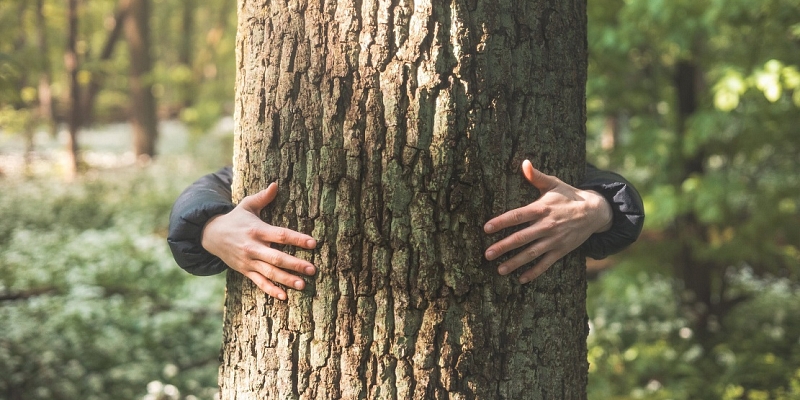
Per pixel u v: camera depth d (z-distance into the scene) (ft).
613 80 16.48
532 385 5.29
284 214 5.21
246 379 5.46
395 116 4.96
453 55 4.95
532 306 5.27
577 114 5.58
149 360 16.44
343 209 5.05
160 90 75.41
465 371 5.05
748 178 17.30
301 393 5.19
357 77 5.00
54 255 25.25
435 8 4.92
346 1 4.99
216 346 17.89
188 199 5.54
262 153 5.29
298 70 5.11
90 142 72.18
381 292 5.03
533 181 5.11
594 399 14.93
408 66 4.94
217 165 52.54
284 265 5.08
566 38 5.40
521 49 5.14
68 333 16.67
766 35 14.88
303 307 5.15
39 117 54.85
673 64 17.10
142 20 55.67
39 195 37.81
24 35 49.93
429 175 4.98
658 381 16.07
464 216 5.01
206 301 21.21
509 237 5.04
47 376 14.40
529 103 5.18
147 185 42.96
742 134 16.10
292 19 5.11
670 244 17.54
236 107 5.69
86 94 71.05
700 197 15.10
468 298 5.04
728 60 15.47
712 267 18.02
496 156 5.07
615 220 5.55
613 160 17.65
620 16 15.01
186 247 5.46
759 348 17.17
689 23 14.20
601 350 17.06
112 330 17.61
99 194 39.22
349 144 5.02
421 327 5.03
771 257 17.31
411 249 5.01
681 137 16.14
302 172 5.14
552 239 5.12
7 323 16.98
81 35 68.18
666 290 21.35
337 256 5.07
